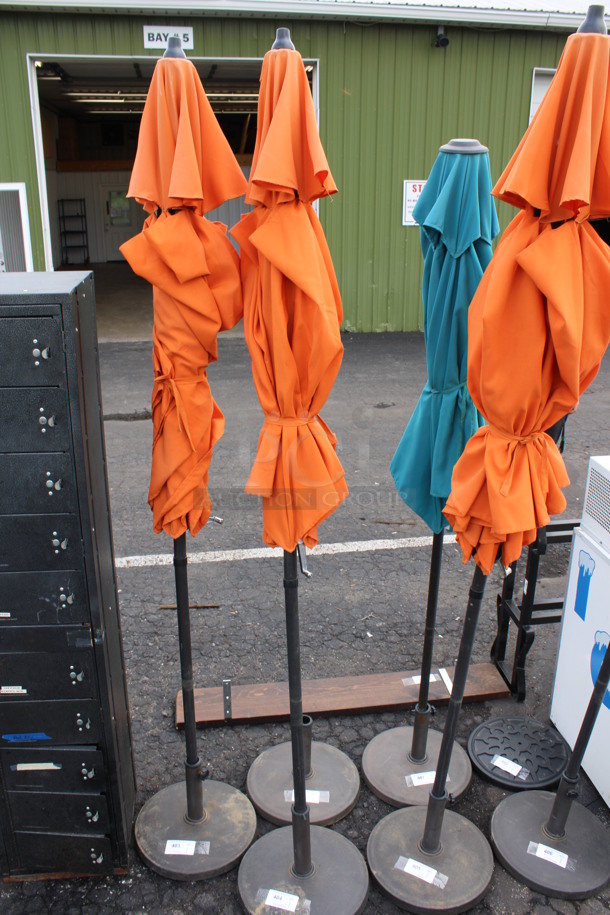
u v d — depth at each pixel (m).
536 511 2.11
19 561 2.19
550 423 2.11
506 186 1.88
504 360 1.97
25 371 2.02
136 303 13.40
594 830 2.76
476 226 2.45
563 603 3.35
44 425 2.06
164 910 2.50
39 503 2.13
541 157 1.85
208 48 9.01
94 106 16.91
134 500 5.46
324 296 1.99
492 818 2.80
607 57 1.79
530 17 9.17
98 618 2.25
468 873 2.58
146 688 3.51
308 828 2.49
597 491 2.88
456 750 3.12
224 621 4.02
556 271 1.85
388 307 10.53
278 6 8.71
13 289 2.01
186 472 2.31
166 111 2.09
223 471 5.77
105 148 19.73
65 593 2.22
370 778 2.99
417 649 3.80
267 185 1.95
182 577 2.46
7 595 2.22
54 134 18.12
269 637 3.89
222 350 9.67
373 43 9.23
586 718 2.49
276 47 1.99
